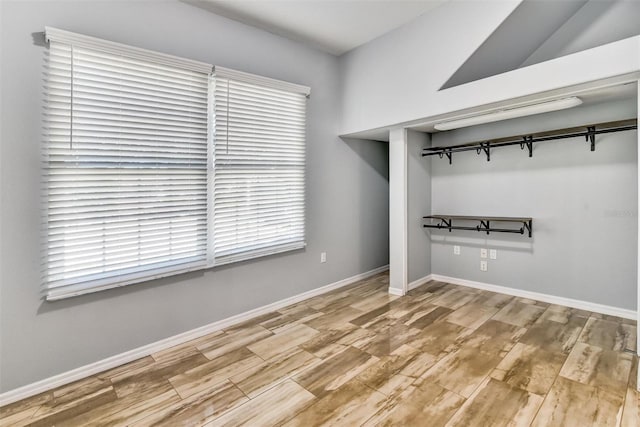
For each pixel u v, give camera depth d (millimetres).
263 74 3145
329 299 3613
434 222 4207
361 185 4266
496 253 3699
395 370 2180
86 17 2162
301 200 3523
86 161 2188
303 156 3521
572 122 3090
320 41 3471
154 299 2518
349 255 4141
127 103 2330
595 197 3014
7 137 1932
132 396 1975
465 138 3854
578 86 2295
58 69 2066
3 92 1910
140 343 2449
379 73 3434
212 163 2785
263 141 3145
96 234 2248
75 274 2184
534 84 2406
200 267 2730
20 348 1985
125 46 2256
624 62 2035
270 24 3070
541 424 1653
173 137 2562
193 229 2705
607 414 1708
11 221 1955
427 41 3012
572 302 3186
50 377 2080
